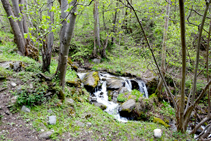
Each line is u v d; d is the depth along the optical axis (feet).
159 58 27.37
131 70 37.42
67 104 15.83
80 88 22.17
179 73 22.84
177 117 14.96
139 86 30.63
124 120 19.76
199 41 10.22
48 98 14.60
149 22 29.78
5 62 16.85
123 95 24.99
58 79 16.67
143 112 21.58
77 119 14.48
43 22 8.66
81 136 12.22
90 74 30.63
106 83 29.73
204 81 28.37
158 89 25.76
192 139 14.39
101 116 16.76
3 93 12.60
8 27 36.76
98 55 44.62
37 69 17.79
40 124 11.75
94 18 39.06
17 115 11.64
